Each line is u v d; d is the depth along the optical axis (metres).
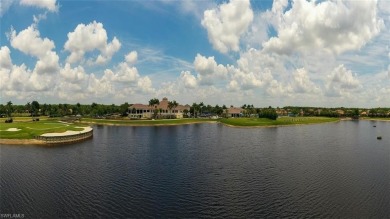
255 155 79.00
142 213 39.19
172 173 59.09
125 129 152.88
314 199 44.56
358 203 42.97
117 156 76.31
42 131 111.81
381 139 117.38
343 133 142.12
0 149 86.06
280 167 64.81
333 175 58.12
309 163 69.12
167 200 43.88
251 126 175.62
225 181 53.66
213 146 94.31
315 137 122.56
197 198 44.78
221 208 40.97
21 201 43.16
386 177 56.78
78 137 107.38
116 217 37.88
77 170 61.03
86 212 39.41
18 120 183.12
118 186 50.25
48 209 40.22
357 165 67.31
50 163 67.44
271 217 38.09
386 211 40.03
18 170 60.75
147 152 82.50
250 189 49.16
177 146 93.88
